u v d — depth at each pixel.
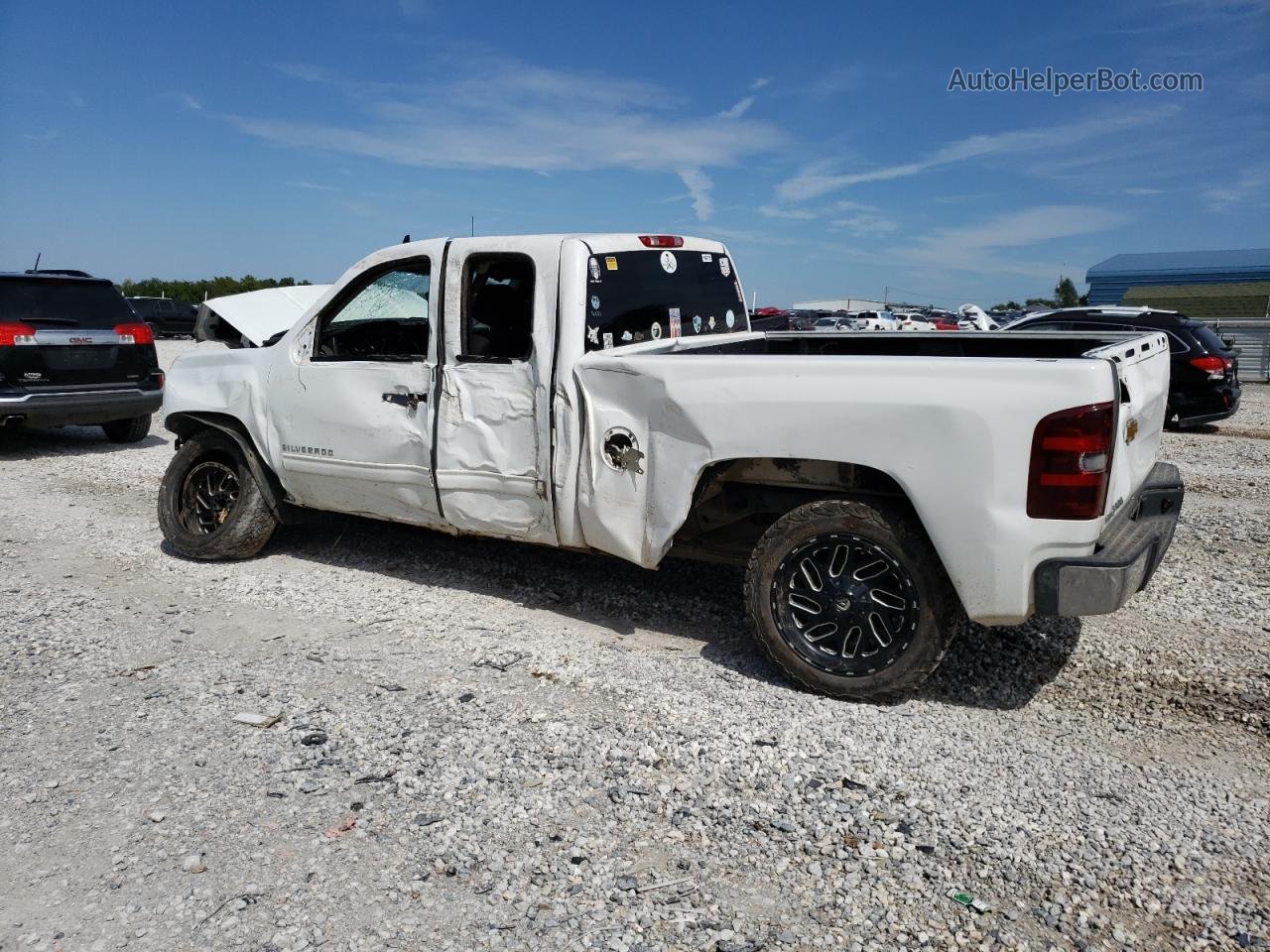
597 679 4.21
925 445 3.63
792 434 3.86
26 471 9.40
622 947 2.56
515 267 4.72
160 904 2.74
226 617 5.08
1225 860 2.92
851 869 2.88
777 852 2.97
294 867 2.91
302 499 5.77
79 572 5.90
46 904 2.75
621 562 5.90
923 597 3.76
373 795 3.29
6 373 9.55
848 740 3.65
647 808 3.21
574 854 2.96
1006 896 2.75
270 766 3.49
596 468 4.43
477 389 4.81
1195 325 12.80
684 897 2.76
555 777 3.39
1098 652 4.50
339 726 3.79
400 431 5.12
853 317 32.56
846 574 3.96
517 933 2.62
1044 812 3.17
